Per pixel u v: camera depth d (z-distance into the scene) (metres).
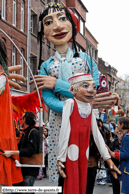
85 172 4.66
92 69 5.50
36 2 23.03
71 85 4.75
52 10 5.66
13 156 4.41
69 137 4.60
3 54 4.36
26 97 5.93
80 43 28.22
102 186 8.77
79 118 4.64
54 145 5.63
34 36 22.89
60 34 5.59
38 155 4.75
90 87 4.63
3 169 4.13
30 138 5.14
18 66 4.95
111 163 4.92
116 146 6.46
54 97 5.50
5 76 4.27
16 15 20.64
